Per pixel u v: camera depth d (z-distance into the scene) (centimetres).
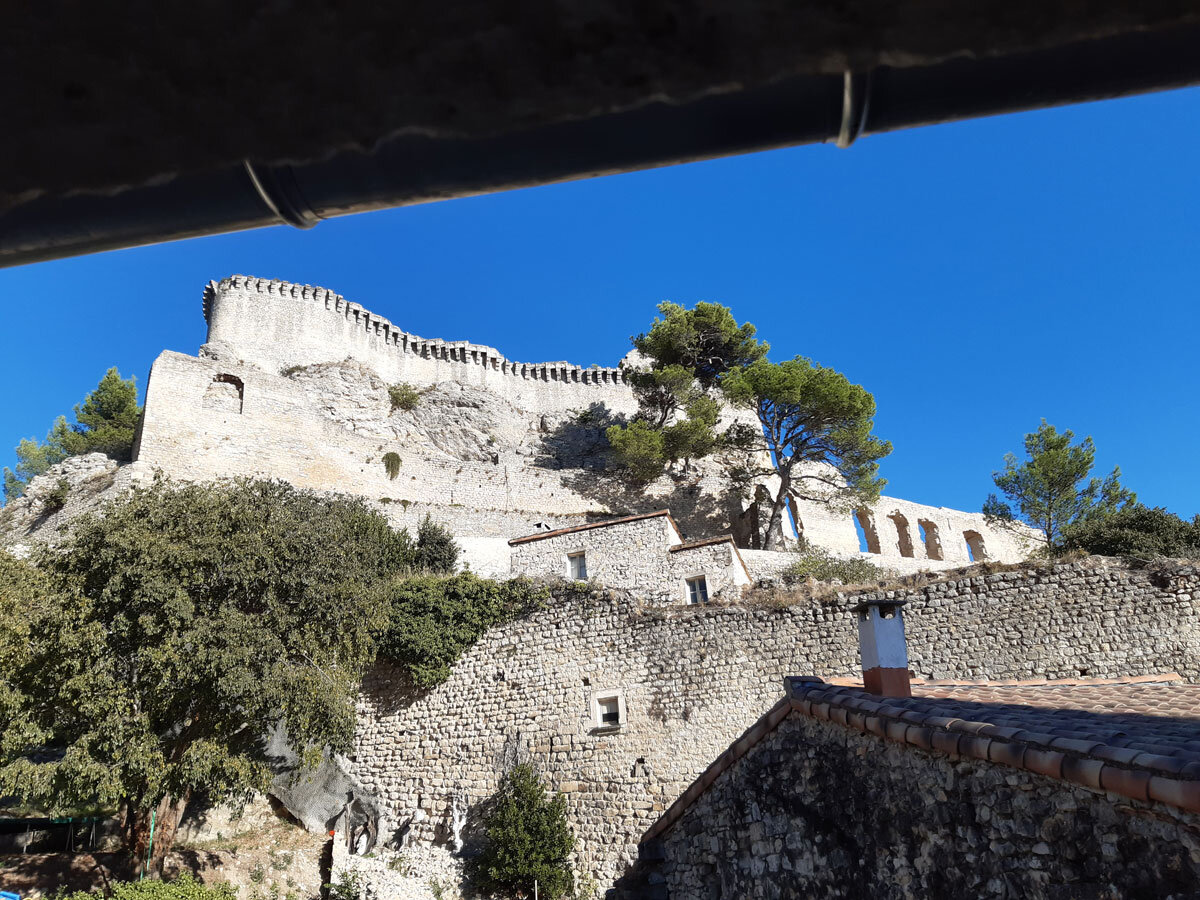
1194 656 1358
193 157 175
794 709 848
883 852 693
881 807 705
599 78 156
